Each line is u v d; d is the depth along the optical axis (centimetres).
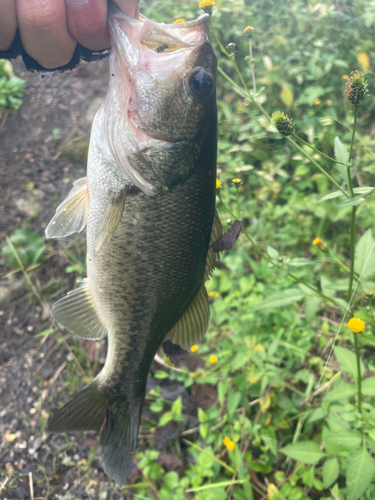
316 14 68
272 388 38
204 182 25
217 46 66
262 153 57
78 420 29
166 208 25
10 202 56
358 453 27
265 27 70
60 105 68
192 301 28
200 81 24
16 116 66
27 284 49
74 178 59
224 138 60
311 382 36
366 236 31
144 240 25
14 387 43
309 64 59
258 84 61
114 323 28
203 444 38
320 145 55
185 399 41
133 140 24
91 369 44
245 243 49
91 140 25
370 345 40
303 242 50
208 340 41
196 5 70
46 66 23
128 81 24
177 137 24
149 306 27
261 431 35
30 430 41
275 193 54
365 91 22
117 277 26
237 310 43
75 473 38
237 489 33
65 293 49
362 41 62
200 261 27
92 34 22
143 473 36
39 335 44
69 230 27
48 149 62
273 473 35
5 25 21
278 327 40
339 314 44
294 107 57
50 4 21
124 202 24
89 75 73
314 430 37
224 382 37
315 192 55
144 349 28
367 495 29
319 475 34
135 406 30
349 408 29
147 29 23
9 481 38
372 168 49
